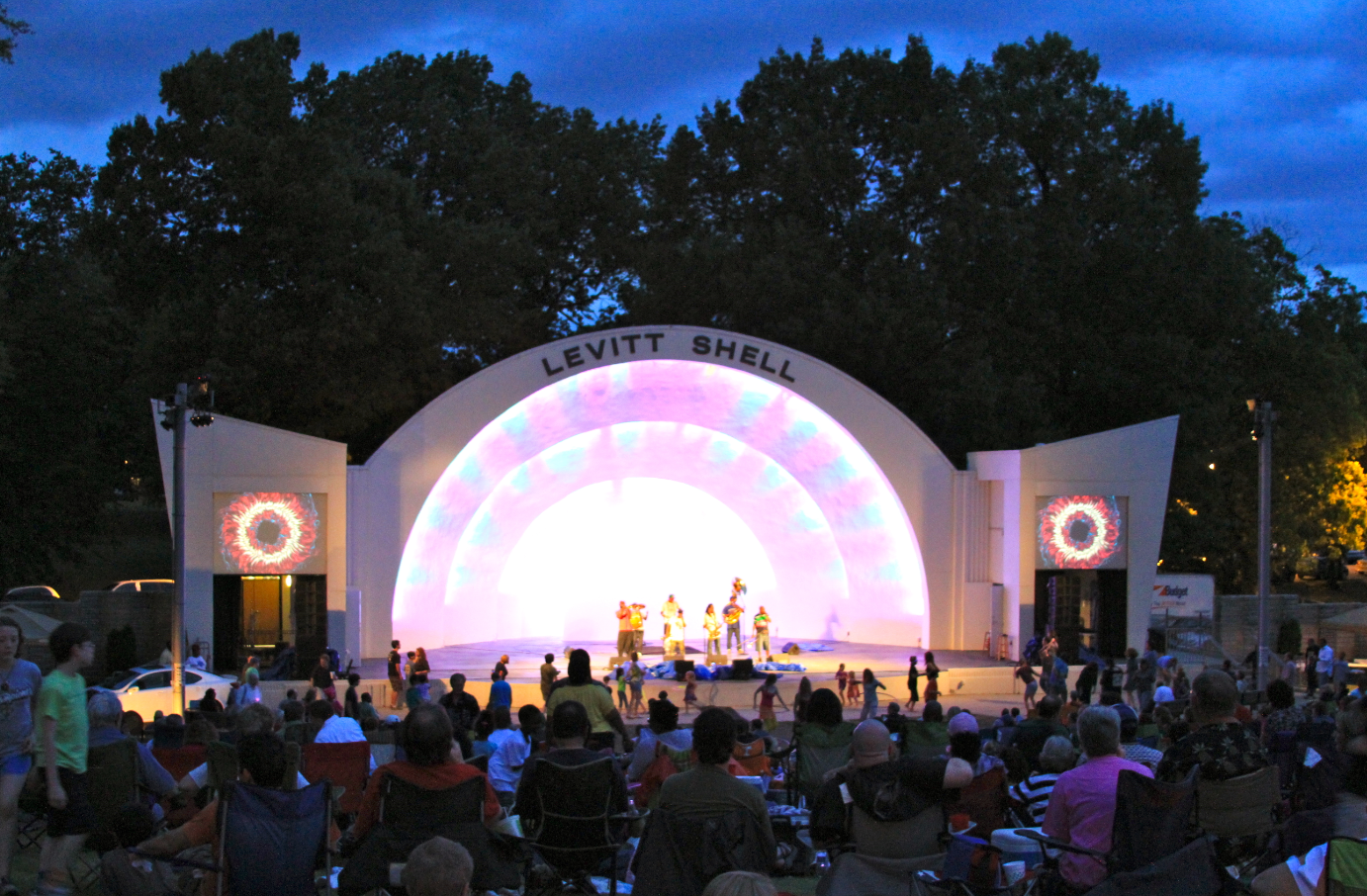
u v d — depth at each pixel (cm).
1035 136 4791
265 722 1023
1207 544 4806
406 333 4138
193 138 4050
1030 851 1038
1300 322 5281
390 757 1487
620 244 5406
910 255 4584
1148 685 2986
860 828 835
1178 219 4791
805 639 4309
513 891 961
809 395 3659
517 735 1383
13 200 4109
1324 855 667
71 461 4184
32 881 1120
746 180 4991
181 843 873
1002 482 3706
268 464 3359
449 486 3625
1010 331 4578
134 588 4394
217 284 4053
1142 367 4584
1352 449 5712
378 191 4406
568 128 5644
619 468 4288
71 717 964
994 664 3547
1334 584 6575
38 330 4019
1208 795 871
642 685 3281
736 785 844
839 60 4881
